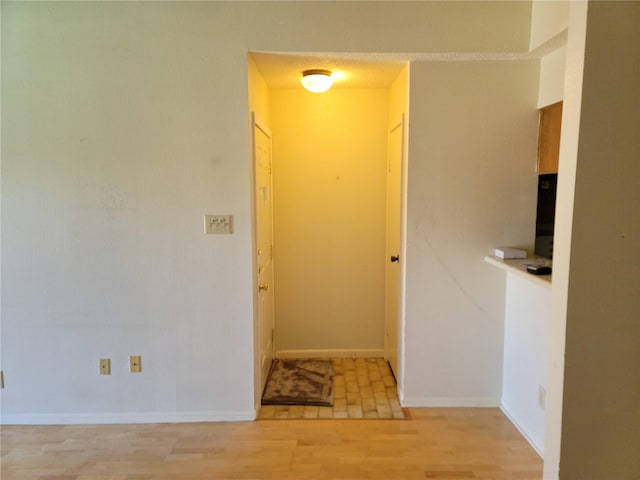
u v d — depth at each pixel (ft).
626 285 4.17
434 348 8.38
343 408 8.50
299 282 10.89
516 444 7.28
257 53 7.35
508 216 8.04
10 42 7.14
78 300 7.73
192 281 7.73
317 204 10.62
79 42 7.17
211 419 8.05
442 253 8.14
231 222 7.59
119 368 7.91
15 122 7.31
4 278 7.65
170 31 7.18
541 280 5.95
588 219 4.10
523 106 7.80
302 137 10.37
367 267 10.85
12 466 6.73
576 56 4.02
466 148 7.89
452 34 7.25
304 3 7.16
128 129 7.36
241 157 7.44
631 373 4.28
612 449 4.37
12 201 7.48
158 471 6.60
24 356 7.84
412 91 7.77
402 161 8.32
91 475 6.51
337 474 6.51
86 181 7.47
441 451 7.08
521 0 7.20
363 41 7.25
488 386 8.49
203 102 7.32
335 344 11.16
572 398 4.30
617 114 4.00
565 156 4.20
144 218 7.56
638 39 3.93
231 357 7.92
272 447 7.20
